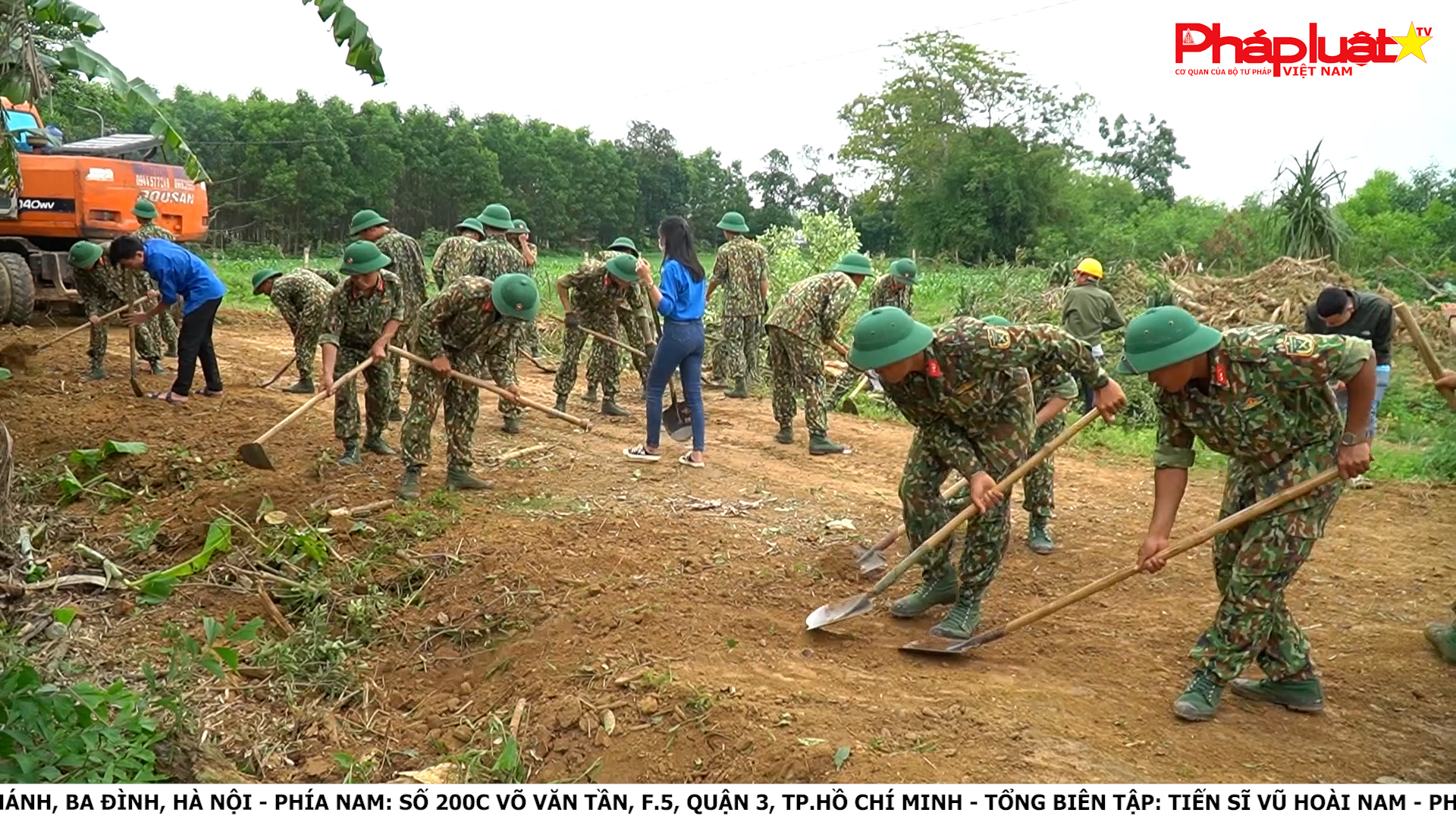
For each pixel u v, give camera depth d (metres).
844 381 11.13
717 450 8.44
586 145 52.84
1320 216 17.62
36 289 13.63
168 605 5.20
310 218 40.75
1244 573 3.87
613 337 9.68
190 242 15.16
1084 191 41.59
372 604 5.15
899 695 4.09
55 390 9.42
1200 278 16.16
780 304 8.38
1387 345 7.93
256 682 4.59
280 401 9.32
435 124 45.16
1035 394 5.94
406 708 4.52
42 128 13.64
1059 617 5.09
